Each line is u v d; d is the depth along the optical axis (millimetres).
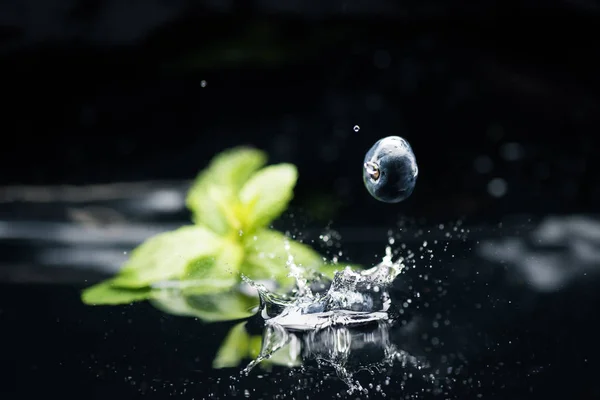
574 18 618
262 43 650
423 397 310
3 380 320
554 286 384
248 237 389
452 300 368
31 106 620
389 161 352
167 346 336
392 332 345
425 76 636
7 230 464
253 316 357
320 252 413
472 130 577
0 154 568
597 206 490
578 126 582
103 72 639
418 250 421
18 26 600
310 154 547
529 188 511
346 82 639
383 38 661
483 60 643
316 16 647
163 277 380
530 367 324
